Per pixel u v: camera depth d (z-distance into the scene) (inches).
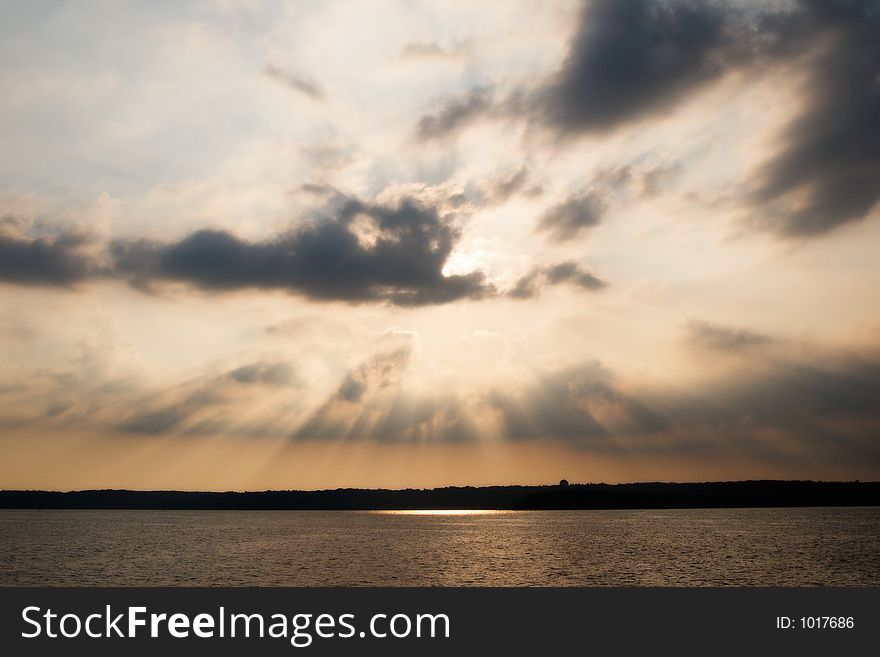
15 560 4877.0
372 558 5004.9
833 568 4092.0
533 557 4960.6
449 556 5103.3
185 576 3964.1
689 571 4013.3
